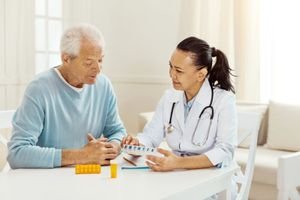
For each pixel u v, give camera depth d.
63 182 1.45
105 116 2.15
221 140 1.82
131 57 4.51
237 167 1.72
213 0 4.22
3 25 3.61
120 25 4.48
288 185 1.58
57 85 1.91
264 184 3.05
